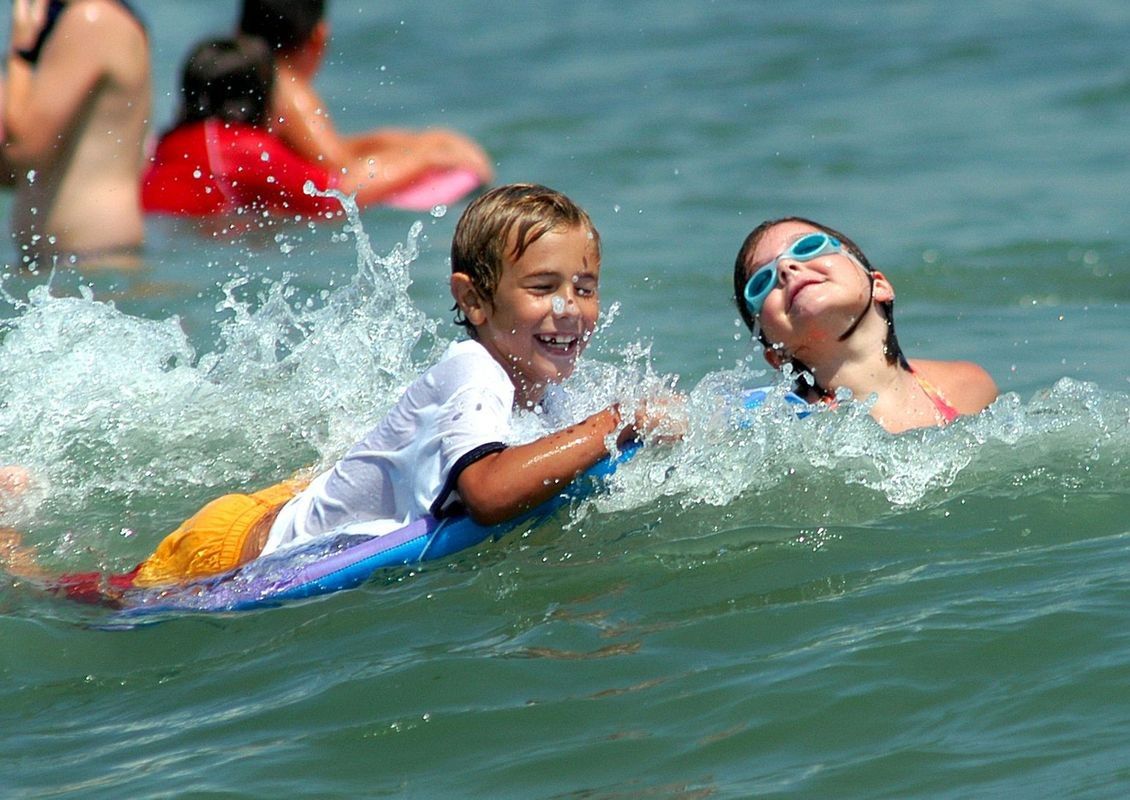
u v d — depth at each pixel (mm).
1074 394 19578
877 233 34719
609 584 15453
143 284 31953
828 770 11648
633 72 57625
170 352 23375
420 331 23234
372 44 65688
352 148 43812
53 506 19172
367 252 23484
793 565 15570
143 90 35781
